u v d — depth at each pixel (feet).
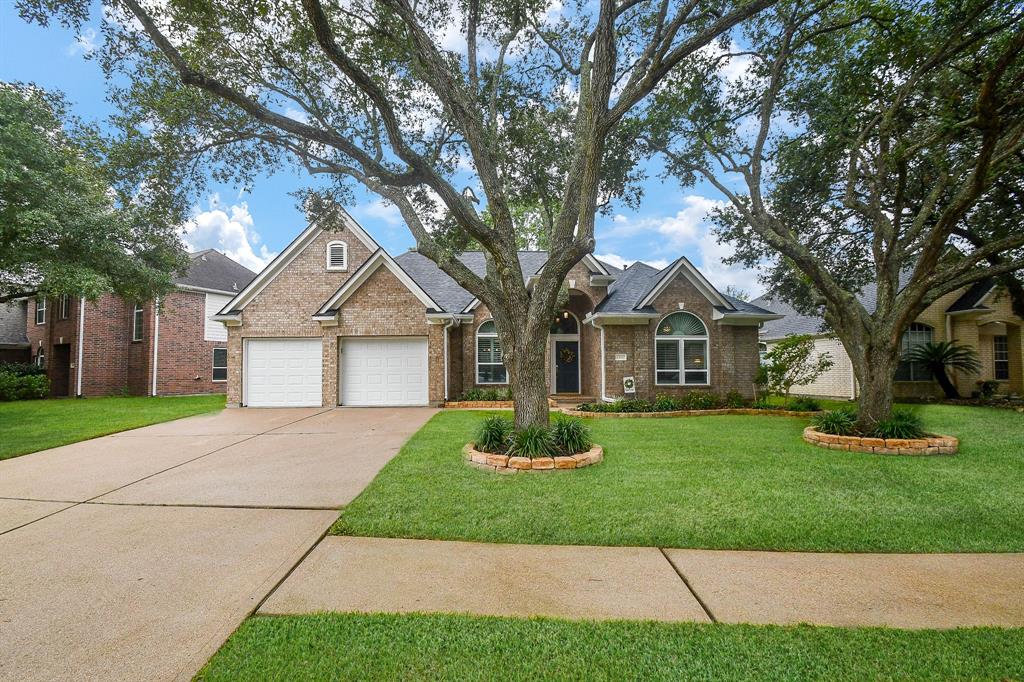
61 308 70.49
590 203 22.81
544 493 17.60
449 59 28.84
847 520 15.08
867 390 26.76
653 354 46.11
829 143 35.55
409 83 29.30
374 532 14.39
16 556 12.80
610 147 34.19
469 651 8.58
